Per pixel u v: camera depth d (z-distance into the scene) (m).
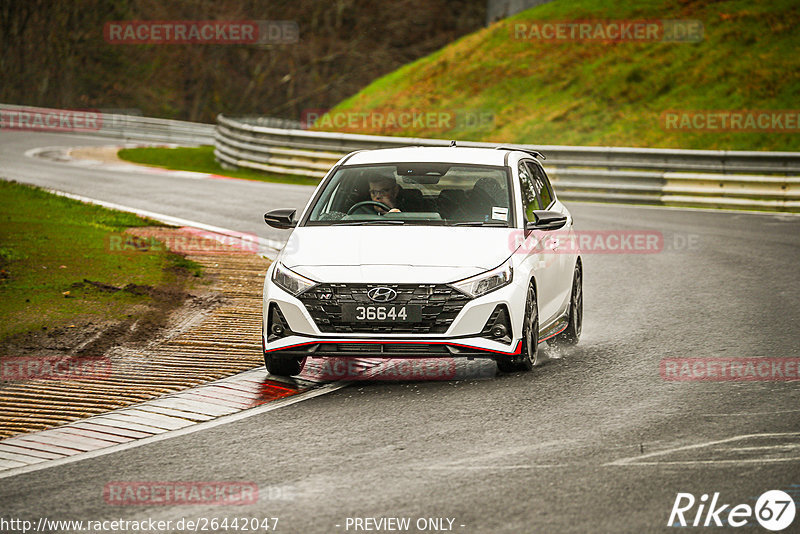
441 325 26.69
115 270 43.06
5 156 110.44
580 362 29.86
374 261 27.25
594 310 38.66
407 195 30.84
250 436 22.97
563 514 17.62
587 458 20.77
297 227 29.84
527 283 27.75
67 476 20.48
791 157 74.88
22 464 21.38
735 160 76.31
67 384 27.83
